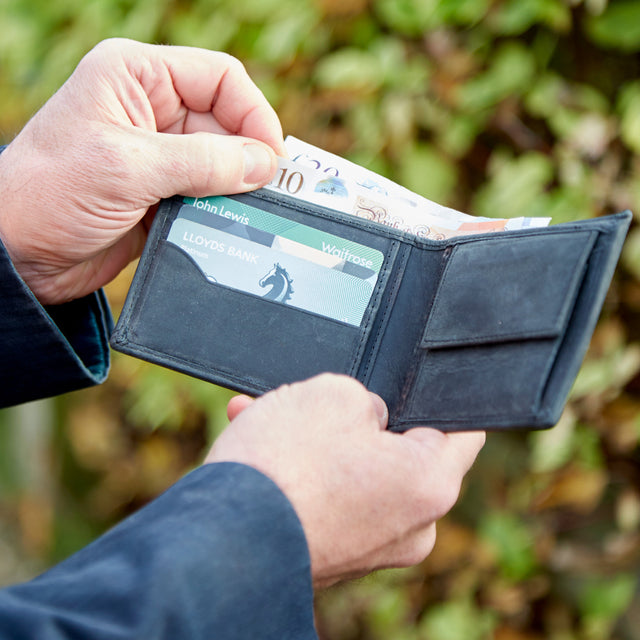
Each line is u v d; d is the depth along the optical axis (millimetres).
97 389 2268
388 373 1062
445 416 934
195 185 1109
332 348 1080
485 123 1667
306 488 788
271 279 1108
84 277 1309
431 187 1696
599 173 1622
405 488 832
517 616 1912
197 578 648
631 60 1615
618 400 1739
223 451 810
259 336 1095
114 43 1147
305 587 718
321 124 1757
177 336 1104
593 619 1838
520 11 1563
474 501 1935
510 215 1638
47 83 1972
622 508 1789
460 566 1933
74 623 600
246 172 1120
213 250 1123
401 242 1095
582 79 1646
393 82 1663
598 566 1847
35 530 2699
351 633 2047
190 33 1797
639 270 1604
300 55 1719
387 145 1695
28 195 1121
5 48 2012
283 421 827
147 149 1083
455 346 956
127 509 2332
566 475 1800
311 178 1175
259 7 1712
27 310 1063
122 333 1104
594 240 875
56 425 2496
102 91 1112
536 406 842
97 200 1115
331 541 803
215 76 1229
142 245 1397
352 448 824
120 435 2250
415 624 1984
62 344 1125
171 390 2002
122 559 657
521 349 887
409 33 1647
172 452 2191
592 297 857
